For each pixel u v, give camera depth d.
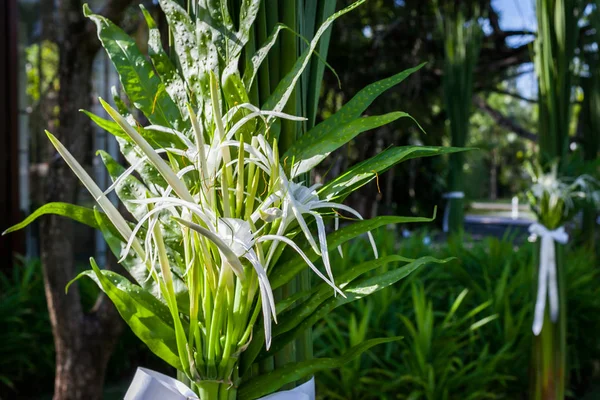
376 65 4.53
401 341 2.27
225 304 0.59
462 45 3.83
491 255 3.13
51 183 2.02
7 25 3.70
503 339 2.44
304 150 0.63
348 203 4.75
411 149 0.61
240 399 0.63
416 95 4.57
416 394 1.99
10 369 2.99
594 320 2.98
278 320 0.65
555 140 2.10
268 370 0.66
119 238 0.65
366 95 0.65
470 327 2.38
